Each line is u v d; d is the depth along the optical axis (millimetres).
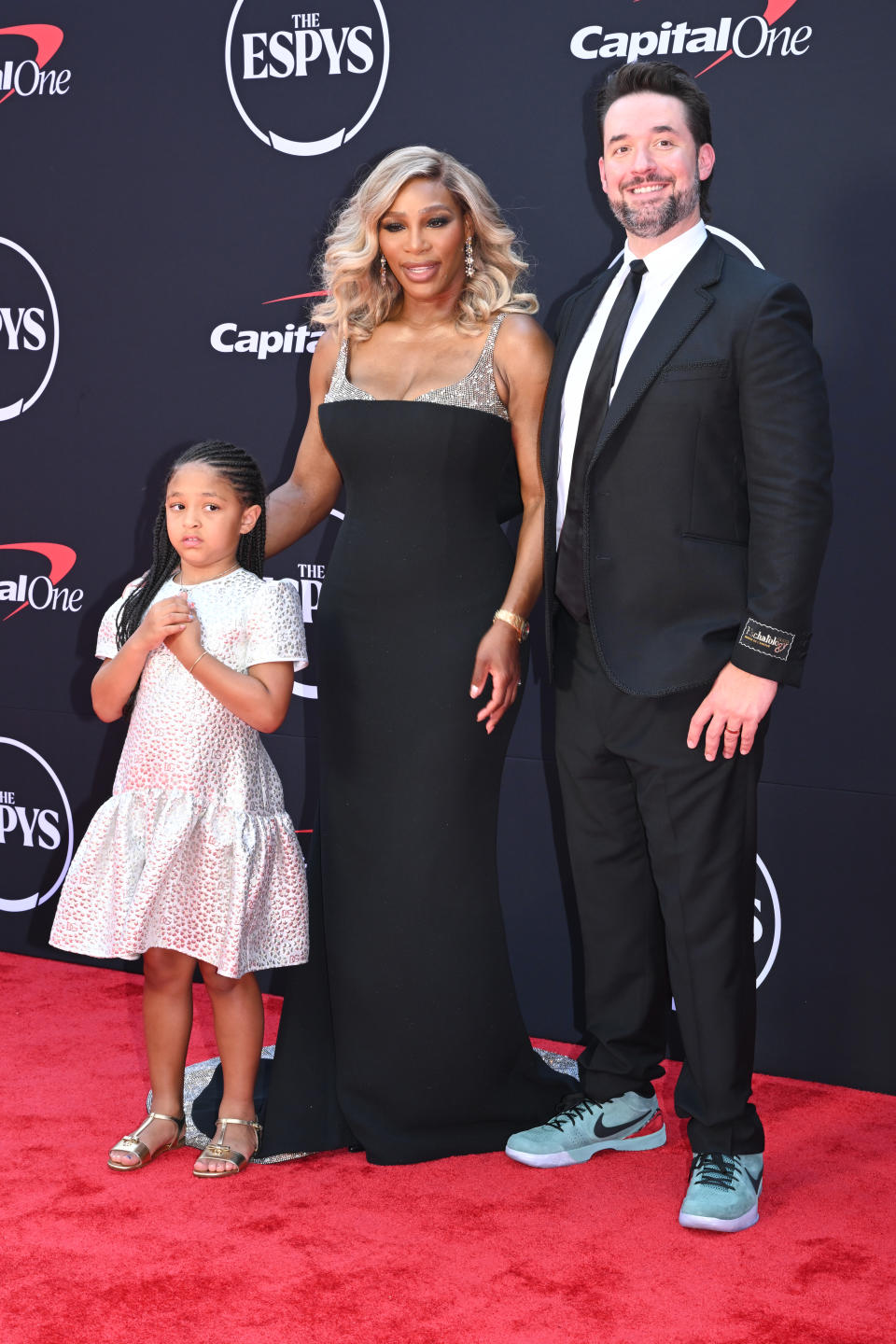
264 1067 2633
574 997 2904
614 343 2086
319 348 2439
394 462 2230
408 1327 1737
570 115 2711
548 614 2211
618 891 2273
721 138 2588
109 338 3178
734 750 2010
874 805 2607
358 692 2279
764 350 1944
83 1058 2707
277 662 2211
